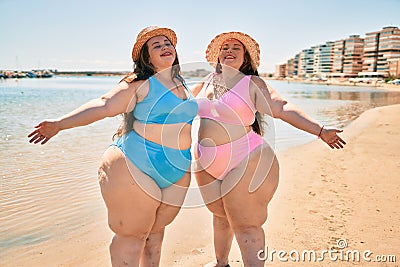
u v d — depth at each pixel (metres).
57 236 4.30
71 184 6.09
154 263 3.23
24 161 7.44
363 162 7.65
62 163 7.33
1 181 6.18
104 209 5.10
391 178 6.45
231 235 3.62
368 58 110.38
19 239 4.22
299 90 48.38
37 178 6.37
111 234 4.38
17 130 10.77
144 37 3.05
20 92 31.33
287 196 5.59
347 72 116.56
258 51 3.57
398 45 104.06
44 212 4.96
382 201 5.31
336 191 5.80
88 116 2.77
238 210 3.12
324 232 4.36
